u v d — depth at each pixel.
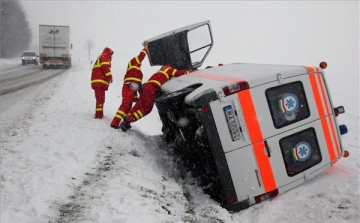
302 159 4.67
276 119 4.52
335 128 5.00
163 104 5.58
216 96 4.31
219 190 4.55
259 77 4.50
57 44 30.20
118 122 6.69
